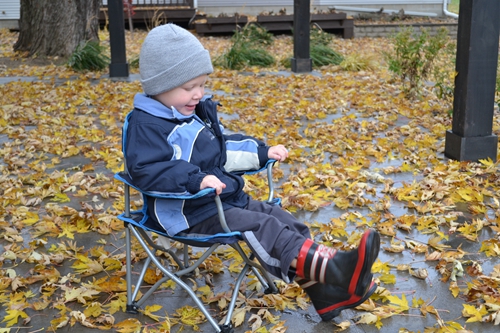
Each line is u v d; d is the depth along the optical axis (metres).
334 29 16.80
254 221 2.55
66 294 2.94
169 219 2.61
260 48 11.88
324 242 3.62
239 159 2.90
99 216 4.00
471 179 4.56
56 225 3.88
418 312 2.82
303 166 5.17
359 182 4.63
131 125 2.64
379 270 3.20
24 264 3.39
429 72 8.07
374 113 7.11
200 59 2.67
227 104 7.58
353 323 2.75
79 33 11.80
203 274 3.24
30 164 5.14
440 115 6.96
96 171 5.09
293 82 9.30
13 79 9.59
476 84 4.98
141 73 2.73
